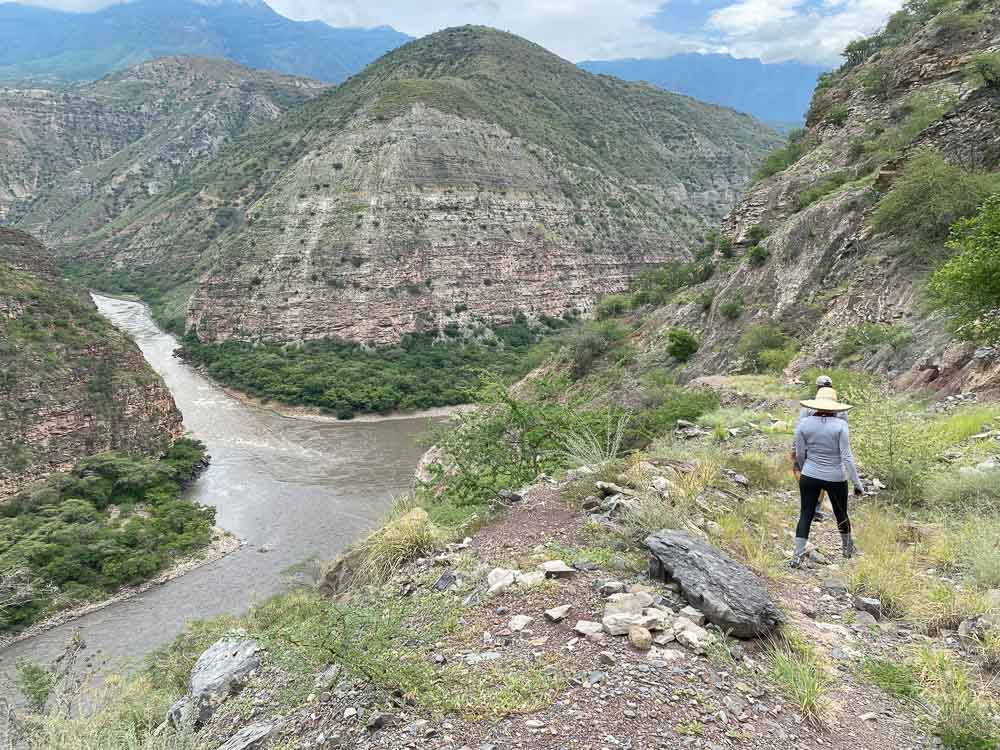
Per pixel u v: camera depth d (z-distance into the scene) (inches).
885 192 1167.6
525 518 241.9
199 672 208.2
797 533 218.5
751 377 1028.5
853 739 121.5
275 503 1717.5
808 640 160.2
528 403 390.6
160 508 1635.1
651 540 184.9
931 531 242.5
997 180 896.9
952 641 162.4
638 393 920.9
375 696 139.2
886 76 1676.9
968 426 382.0
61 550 1301.7
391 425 2586.1
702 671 133.5
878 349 847.7
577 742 111.3
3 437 1686.8
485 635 156.6
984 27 1469.0
